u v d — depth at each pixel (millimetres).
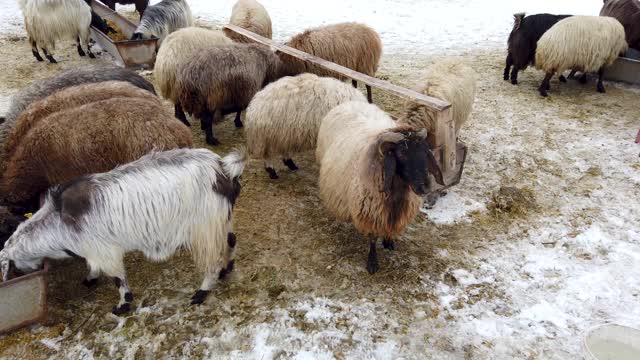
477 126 6922
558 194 5426
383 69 9109
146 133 4336
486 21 11961
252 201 5422
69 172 4312
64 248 3531
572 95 7867
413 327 3842
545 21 7668
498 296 4117
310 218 5145
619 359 3439
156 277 4355
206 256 3795
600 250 4590
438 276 4344
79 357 3623
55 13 8695
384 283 4273
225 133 6898
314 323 3885
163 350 3682
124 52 8609
